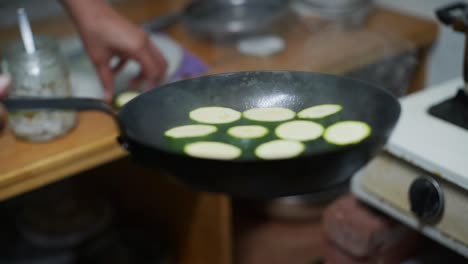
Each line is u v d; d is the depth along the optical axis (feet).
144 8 5.87
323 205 5.03
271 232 5.10
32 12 5.66
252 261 4.74
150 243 5.11
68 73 3.80
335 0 5.24
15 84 3.59
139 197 5.28
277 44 4.77
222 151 2.62
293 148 2.64
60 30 5.32
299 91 2.90
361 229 3.34
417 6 5.33
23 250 4.99
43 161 3.53
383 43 4.78
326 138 2.68
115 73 4.13
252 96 2.90
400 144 3.04
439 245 3.47
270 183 2.49
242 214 5.36
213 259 4.76
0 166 3.50
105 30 3.88
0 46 4.93
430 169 2.97
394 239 3.38
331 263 3.59
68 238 4.98
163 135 2.73
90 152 3.64
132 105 2.72
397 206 3.16
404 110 3.24
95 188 5.56
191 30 5.06
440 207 2.99
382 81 4.84
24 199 5.26
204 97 2.89
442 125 3.13
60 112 3.64
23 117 3.58
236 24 4.89
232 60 4.62
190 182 2.58
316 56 4.60
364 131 2.64
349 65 4.54
